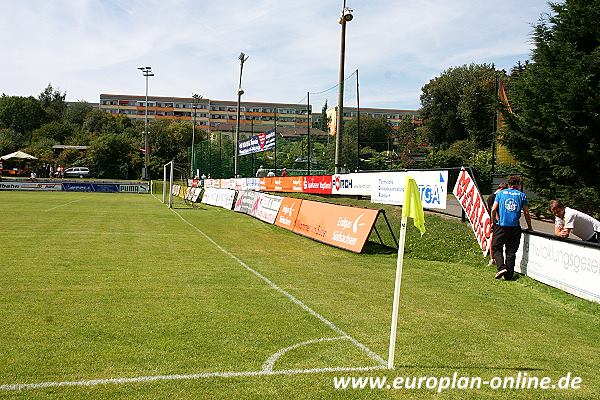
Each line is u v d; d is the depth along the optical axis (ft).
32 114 337.93
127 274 27.99
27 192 152.25
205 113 417.90
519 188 30.32
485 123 178.60
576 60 50.11
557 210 27.43
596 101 46.34
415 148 199.21
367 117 263.90
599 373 15.14
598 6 49.90
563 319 21.58
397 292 14.96
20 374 13.51
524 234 30.73
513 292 26.76
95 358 14.84
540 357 16.37
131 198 128.06
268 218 63.00
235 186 120.16
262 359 15.15
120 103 411.34
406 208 15.33
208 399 12.28
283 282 27.25
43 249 36.24
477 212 36.91
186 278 27.40
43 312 19.79
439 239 40.19
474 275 31.04
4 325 17.93
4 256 32.86
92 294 23.02
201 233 50.60
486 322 20.45
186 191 133.49
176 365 14.44
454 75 204.23
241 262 33.53
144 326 18.21
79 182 167.73
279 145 155.33
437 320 20.42
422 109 210.18
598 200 47.42
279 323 19.12
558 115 49.39
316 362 15.07
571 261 25.67
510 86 60.13
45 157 240.32
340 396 12.71
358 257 37.19
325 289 25.82
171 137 280.72
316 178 75.56
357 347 16.58
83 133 301.02
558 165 51.44
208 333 17.57
